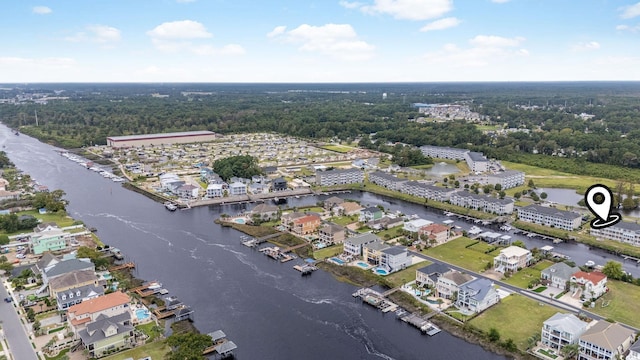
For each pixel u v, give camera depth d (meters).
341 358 165.00
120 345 166.88
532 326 181.38
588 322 181.50
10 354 161.75
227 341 170.75
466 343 173.25
